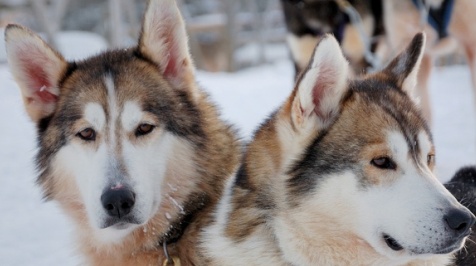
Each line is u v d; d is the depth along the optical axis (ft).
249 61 118.42
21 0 94.22
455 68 64.18
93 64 18.04
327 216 14.28
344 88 14.85
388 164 14.15
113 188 15.96
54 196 18.01
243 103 43.06
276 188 14.83
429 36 30.09
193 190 17.69
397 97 15.24
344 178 14.11
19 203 27.22
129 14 86.02
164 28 18.13
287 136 14.76
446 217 13.39
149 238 17.42
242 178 15.76
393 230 13.80
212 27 119.34
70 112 17.28
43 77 18.12
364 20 33.65
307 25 34.09
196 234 17.34
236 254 15.30
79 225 17.89
